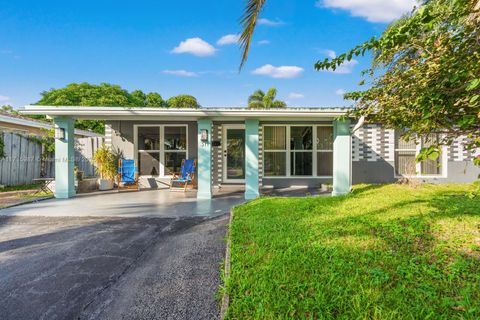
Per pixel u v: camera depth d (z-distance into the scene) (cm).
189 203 751
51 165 1300
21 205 722
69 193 850
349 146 818
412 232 406
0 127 1223
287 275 290
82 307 260
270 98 2622
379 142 1016
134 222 553
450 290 259
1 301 271
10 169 1091
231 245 385
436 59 289
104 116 829
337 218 505
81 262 360
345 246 363
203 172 837
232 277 292
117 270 336
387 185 925
